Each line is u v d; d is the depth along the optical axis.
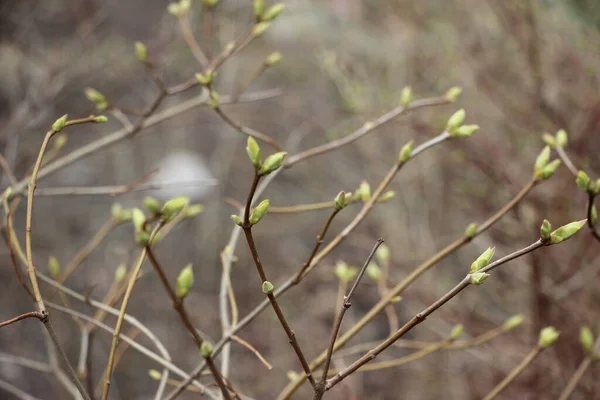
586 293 2.30
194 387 1.48
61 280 1.68
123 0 4.68
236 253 4.25
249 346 1.09
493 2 2.72
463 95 2.87
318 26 4.07
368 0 3.77
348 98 3.04
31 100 2.75
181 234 4.42
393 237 3.22
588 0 2.48
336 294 3.62
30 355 3.27
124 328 3.43
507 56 2.79
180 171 4.35
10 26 3.38
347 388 2.00
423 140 3.14
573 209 2.32
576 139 2.30
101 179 4.67
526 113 2.53
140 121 1.92
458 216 3.07
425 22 3.14
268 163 0.86
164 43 3.32
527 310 2.46
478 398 2.45
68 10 3.63
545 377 2.19
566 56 2.56
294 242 4.48
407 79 3.25
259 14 1.75
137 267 1.01
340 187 4.10
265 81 4.41
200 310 3.89
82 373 1.50
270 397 3.27
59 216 4.32
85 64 3.56
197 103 2.01
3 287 3.53
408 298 2.72
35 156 2.90
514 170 2.54
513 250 2.43
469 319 2.53
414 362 2.98
